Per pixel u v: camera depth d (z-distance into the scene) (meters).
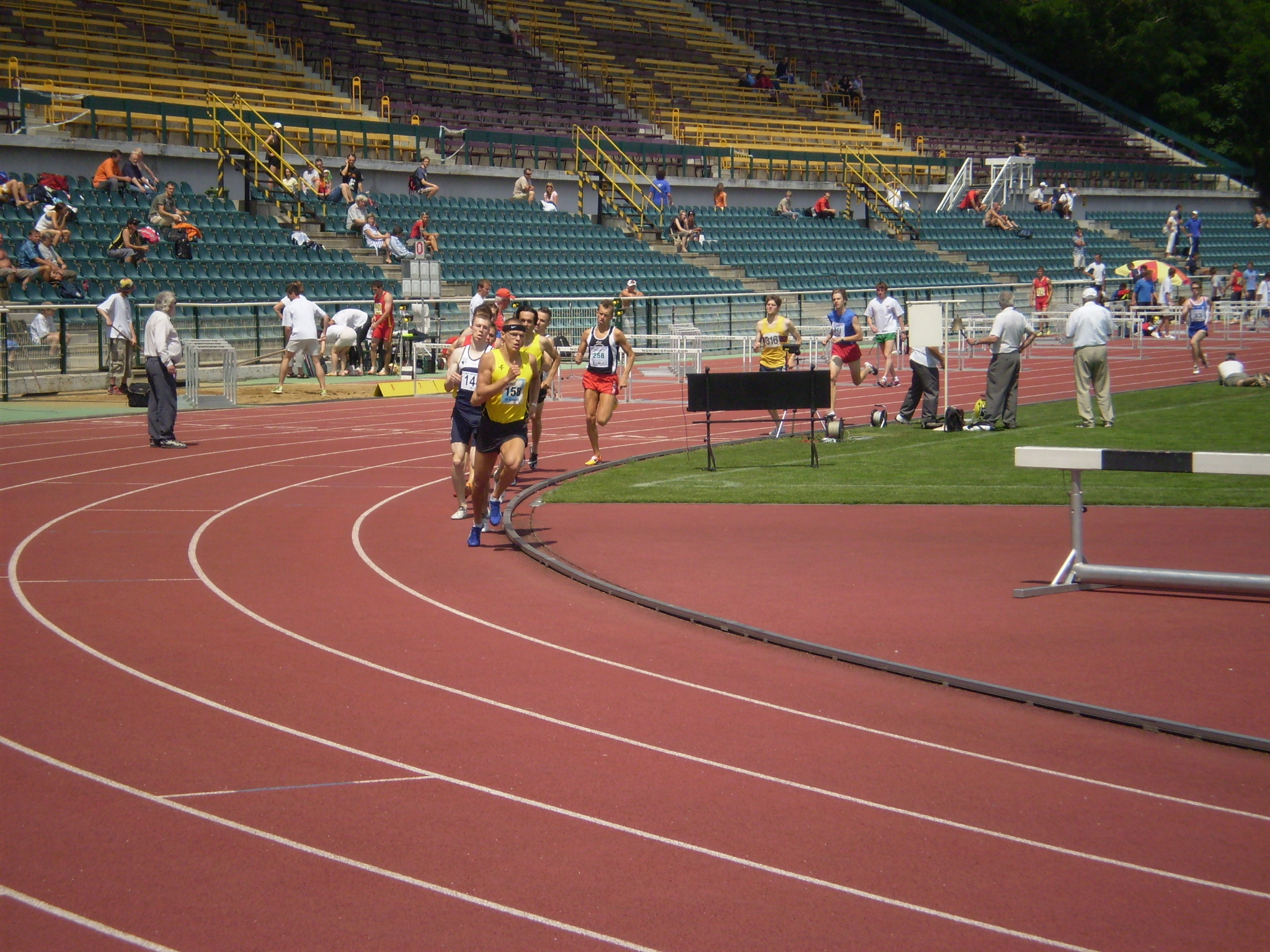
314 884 4.75
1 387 21.80
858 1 60.78
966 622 8.40
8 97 27.36
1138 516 11.98
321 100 35.56
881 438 17.86
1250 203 61.41
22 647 7.79
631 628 8.31
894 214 45.28
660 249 37.41
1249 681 7.13
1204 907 4.59
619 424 19.98
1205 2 72.12
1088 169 54.34
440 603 8.95
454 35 43.00
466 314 29.83
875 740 6.27
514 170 37.47
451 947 4.29
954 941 4.34
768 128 47.25
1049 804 5.49
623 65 46.56
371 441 17.75
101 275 24.78
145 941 4.34
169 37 35.16
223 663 7.48
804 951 4.27
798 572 9.83
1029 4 69.75
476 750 6.09
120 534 11.33
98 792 5.58
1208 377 26.72
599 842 5.10
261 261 27.89
